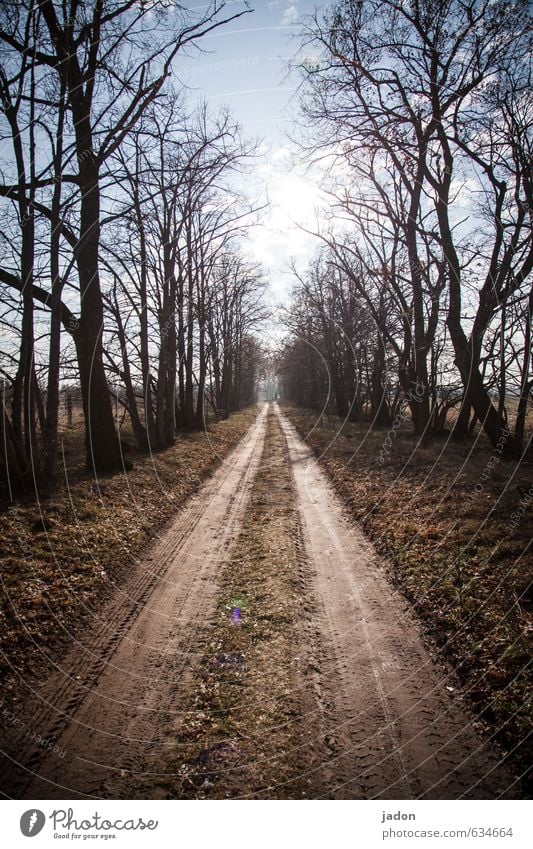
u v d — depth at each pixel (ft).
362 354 70.69
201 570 22.27
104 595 19.42
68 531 24.14
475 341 38.99
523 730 11.13
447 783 10.34
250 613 17.89
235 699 13.14
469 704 12.50
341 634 16.40
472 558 19.84
